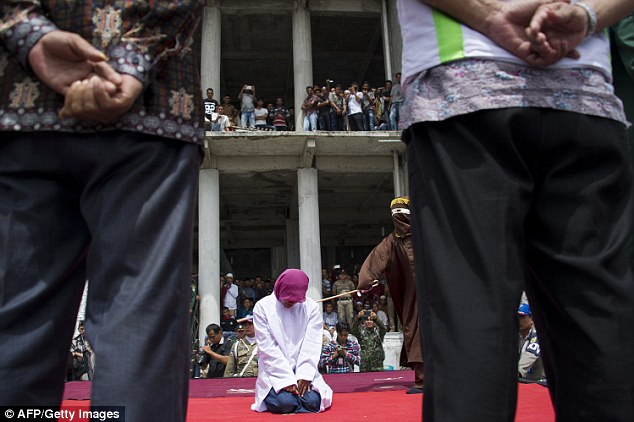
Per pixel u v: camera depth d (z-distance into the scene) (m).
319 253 15.91
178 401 1.42
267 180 18.81
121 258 1.40
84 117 1.40
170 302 1.42
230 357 8.92
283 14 18.86
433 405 1.41
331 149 16.27
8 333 1.39
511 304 1.36
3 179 1.48
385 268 5.57
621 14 1.54
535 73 1.48
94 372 1.34
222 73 23.30
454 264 1.43
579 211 1.44
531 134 1.44
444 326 1.42
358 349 10.83
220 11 17.98
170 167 1.51
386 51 17.92
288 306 4.51
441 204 1.49
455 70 1.50
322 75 23.97
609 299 1.37
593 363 1.36
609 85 1.55
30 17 1.44
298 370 4.37
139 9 1.48
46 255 1.46
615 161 1.49
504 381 1.34
